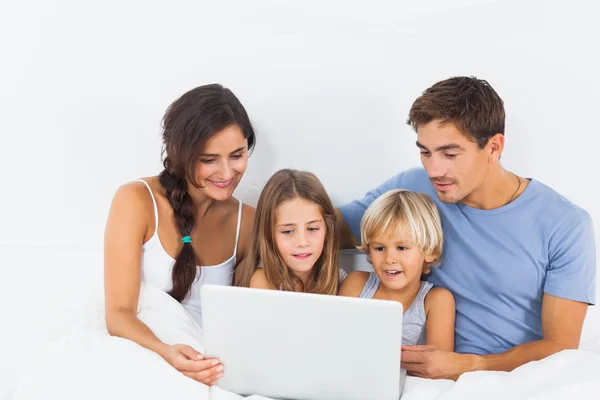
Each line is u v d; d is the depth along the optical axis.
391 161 1.57
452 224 1.42
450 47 1.50
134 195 1.42
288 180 1.42
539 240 1.35
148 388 1.16
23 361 1.66
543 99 1.48
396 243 1.37
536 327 1.40
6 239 1.72
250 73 1.57
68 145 1.65
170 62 1.59
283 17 1.54
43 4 1.59
